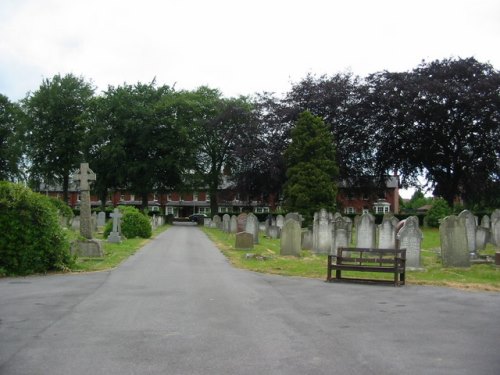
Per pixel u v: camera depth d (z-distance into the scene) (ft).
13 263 51.13
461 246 60.08
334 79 194.80
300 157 162.50
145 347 25.14
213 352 24.44
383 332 28.84
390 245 75.41
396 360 23.49
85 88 243.40
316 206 155.94
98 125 229.04
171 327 29.30
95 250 67.05
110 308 34.50
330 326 30.17
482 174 176.65
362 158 191.11
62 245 54.08
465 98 165.37
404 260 48.62
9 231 51.26
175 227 205.26
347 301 38.65
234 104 238.48
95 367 22.04
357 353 24.57
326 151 163.43
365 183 194.29
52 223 53.31
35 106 236.84
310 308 35.68
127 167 227.40
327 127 165.58
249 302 37.50
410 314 33.91
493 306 37.06
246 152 198.29
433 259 69.67
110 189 250.98
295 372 21.62
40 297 38.52
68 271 53.52
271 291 42.83
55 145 236.63
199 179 253.44
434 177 194.29
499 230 93.09
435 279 51.52
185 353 24.22
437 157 187.01
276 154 191.83
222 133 246.68
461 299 39.99
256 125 203.00
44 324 29.73
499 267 59.72
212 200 261.65
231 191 225.56
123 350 24.62
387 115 179.01
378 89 179.32
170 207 369.30
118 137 228.22
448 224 60.34
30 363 22.52
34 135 235.81
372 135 184.96
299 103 193.06
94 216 129.49
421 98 170.60
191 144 242.99
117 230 100.22
